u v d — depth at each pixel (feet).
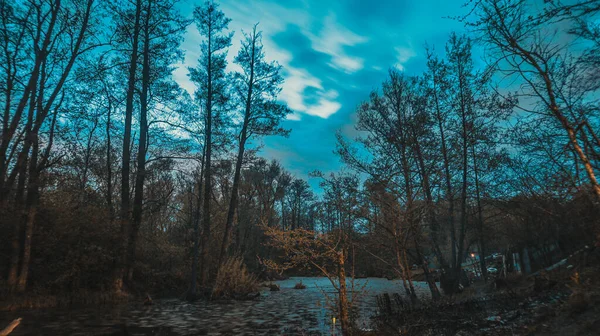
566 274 35.45
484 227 61.52
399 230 43.91
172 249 85.30
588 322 20.07
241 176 149.18
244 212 142.41
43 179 61.57
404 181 47.47
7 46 57.77
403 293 73.87
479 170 55.11
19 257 59.52
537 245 48.70
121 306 60.75
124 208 73.46
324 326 41.63
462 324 30.81
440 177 51.70
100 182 95.40
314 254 28.45
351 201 43.47
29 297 55.36
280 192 175.11
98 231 67.92
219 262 84.79
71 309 54.70
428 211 48.62
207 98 89.86
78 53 65.16
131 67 79.46
